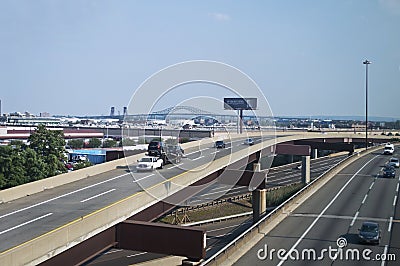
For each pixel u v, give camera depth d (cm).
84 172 3616
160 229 2227
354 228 3102
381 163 7281
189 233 2178
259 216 4616
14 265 1534
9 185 4531
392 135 13138
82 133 12056
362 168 6612
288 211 3619
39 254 1667
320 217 3428
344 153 11762
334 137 9669
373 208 3819
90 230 1994
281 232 2948
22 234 1997
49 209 2486
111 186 3197
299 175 8150
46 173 5097
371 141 11256
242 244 2577
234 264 2247
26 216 2328
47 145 5950
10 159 4728
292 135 7712
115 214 2209
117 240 2284
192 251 2172
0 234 2000
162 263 3375
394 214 3603
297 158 10438
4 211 2444
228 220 5228
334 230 3034
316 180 5025
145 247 2242
